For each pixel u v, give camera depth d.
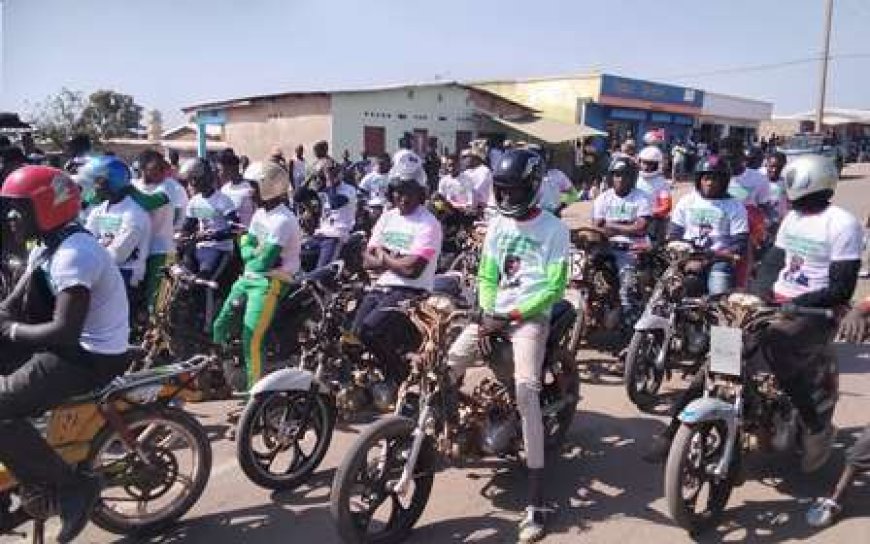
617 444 5.51
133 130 38.06
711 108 43.62
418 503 4.24
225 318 6.07
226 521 4.45
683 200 7.22
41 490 3.74
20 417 3.67
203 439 4.35
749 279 7.18
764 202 8.92
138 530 4.21
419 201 5.61
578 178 25.77
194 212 7.55
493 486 4.84
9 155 8.58
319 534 4.31
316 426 4.97
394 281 5.53
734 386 4.36
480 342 4.35
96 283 3.82
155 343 5.99
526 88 37.31
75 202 3.77
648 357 6.19
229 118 26.50
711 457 4.28
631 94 37.19
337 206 9.15
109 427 3.99
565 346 5.22
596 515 4.49
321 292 5.94
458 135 27.91
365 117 24.80
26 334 3.64
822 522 4.34
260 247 6.00
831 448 5.09
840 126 52.97
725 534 4.29
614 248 7.42
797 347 4.41
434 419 4.18
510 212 4.43
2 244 4.35
